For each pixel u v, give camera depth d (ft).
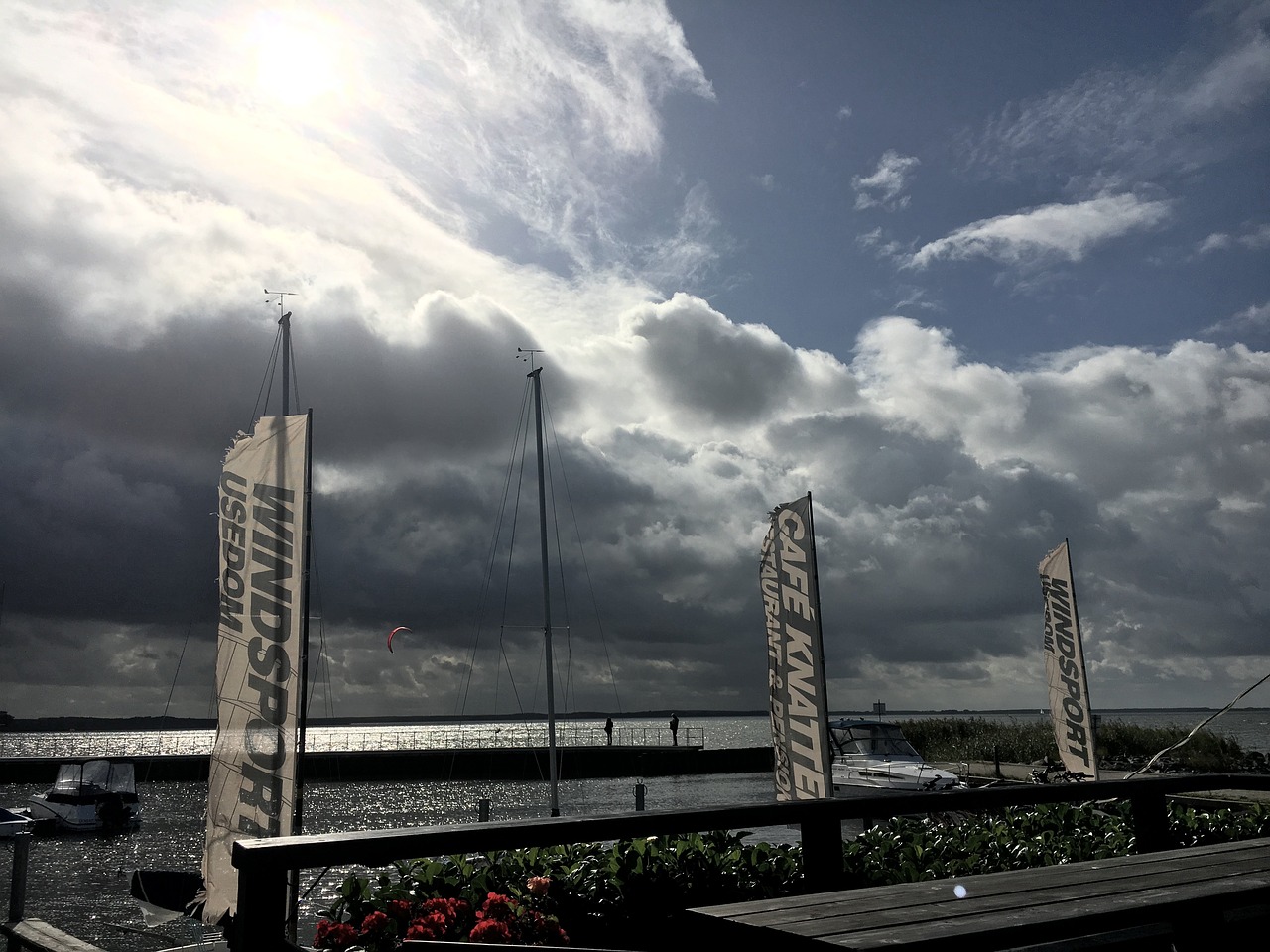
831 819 17.83
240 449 30.12
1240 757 100.37
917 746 142.92
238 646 29.12
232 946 13.82
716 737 490.08
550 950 12.08
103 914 59.77
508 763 196.24
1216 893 10.71
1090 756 58.03
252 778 28.17
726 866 21.56
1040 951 13.42
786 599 38.83
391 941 16.87
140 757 186.39
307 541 28.99
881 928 9.09
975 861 24.85
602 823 14.51
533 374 125.18
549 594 119.44
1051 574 60.80
